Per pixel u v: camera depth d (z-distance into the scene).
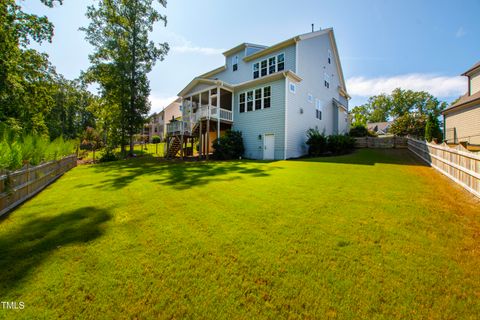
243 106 15.26
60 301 1.88
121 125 17.73
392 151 13.38
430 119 15.64
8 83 11.70
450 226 3.15
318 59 17.03
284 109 13.09
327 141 14.49
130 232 3.19
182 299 1.88
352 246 2.65
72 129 31.83
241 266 2.31
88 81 17.50
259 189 5.42
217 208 4.11
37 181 6.05
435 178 6.23
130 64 17.45
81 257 2.54
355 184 5.68
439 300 1.80
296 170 8.20
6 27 10.86
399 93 41.00
